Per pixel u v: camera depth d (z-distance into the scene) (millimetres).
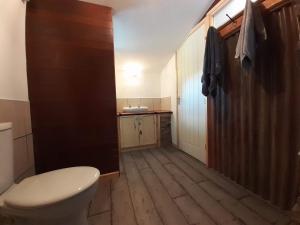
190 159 2680
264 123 1447
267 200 1485
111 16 2023
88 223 1291
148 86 3977
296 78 1223
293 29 1216
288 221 1244
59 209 879
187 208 1438
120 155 2969
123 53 3105
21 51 1594
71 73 1866
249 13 1318
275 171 1388
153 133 3422
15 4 1474
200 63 2443
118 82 3738
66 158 1878
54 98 1810
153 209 1440
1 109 1199
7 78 1302
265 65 1399
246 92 1603
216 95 2025
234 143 1805
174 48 3111
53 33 1784
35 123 1749
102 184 1919
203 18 2363
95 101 1977
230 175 1905
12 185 1059
